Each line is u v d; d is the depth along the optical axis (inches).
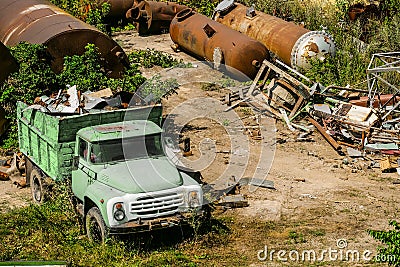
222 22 1179.3
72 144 562.6
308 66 1000.9
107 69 848.9
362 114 805.2
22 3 937.5
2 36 892.6
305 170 705.0
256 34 1093.1
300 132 820.0
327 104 858.8
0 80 769.6
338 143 779.4
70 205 560.4
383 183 674.8
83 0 1270.9
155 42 1298.0
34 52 782.5
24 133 644.7
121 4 1378.0
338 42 1084.5
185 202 498.9
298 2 1278.3
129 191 486.3
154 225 483.5
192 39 1117.1
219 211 589.3
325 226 562.6
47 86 770.8
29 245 512.1
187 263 485.4
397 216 585.9
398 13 1134.4
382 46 1043.3
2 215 573.9
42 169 600.1
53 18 865.5
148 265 478.0
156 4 1338.6
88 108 653.9
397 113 829.8
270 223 566.9
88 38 823.1
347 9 1194.0
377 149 753.6
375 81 876.6
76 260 482.9
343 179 682.2
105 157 523.5
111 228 479.2
